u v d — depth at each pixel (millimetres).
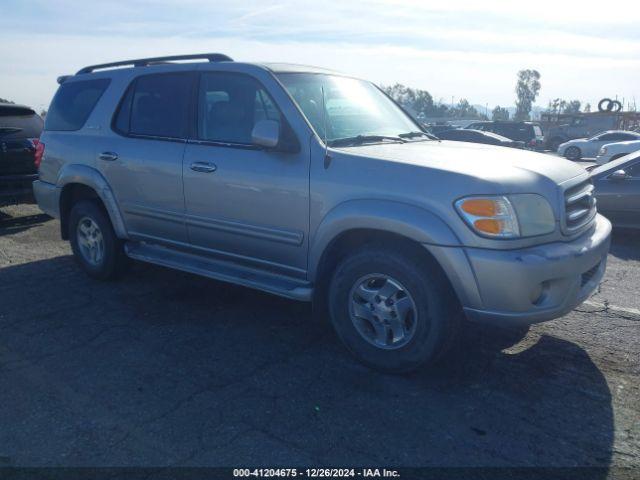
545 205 3576
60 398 3553
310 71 4770
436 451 3021
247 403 3488
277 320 4801
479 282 3428
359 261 3811
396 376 3832
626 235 8289
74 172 5570
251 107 4434
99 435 3162
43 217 9047
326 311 4320
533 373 3869
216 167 4473
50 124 6031
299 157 4074
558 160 4211
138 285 5668
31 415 3363
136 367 3955
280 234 4215
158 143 4938
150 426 3244
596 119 36531
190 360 4062
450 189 3482
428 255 3631
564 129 36531
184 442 3094
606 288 5730
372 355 3863
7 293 5441
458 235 3439
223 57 4855
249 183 4289
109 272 5625
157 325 4684
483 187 3430
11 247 7145
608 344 4324
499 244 3395
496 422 3289
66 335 4488
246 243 4473
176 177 4762
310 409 3420
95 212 5562
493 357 4090
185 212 4793
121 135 5281
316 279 4117
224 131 4570
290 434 3164
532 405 3473
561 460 2955
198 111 4750
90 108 5617
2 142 7922
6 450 3033
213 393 3607
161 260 5039
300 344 4336
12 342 4363
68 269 6203
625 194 7785
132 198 5180
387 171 3717
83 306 5105
